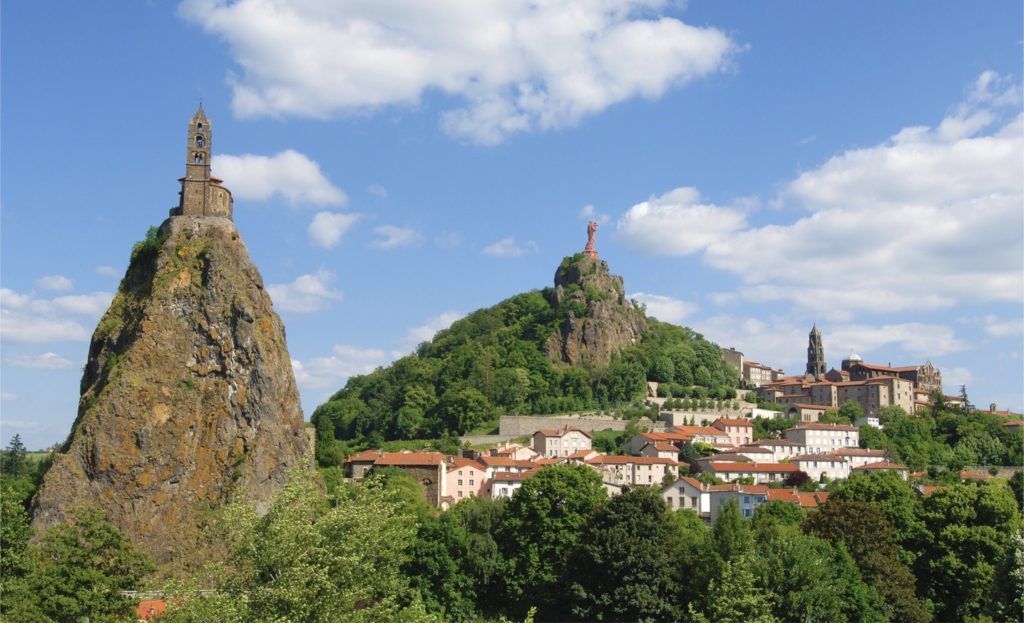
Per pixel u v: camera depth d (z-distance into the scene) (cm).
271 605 6844
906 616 13112
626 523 14400
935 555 15012
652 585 13762
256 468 18688
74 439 17650
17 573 10106
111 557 10456
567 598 14712
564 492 15912
